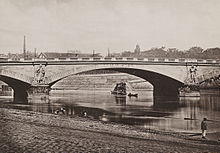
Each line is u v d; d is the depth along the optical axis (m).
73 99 102.31
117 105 79.56
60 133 36.50
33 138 33.12
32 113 56.34
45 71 85.06
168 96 112.81
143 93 143.00
